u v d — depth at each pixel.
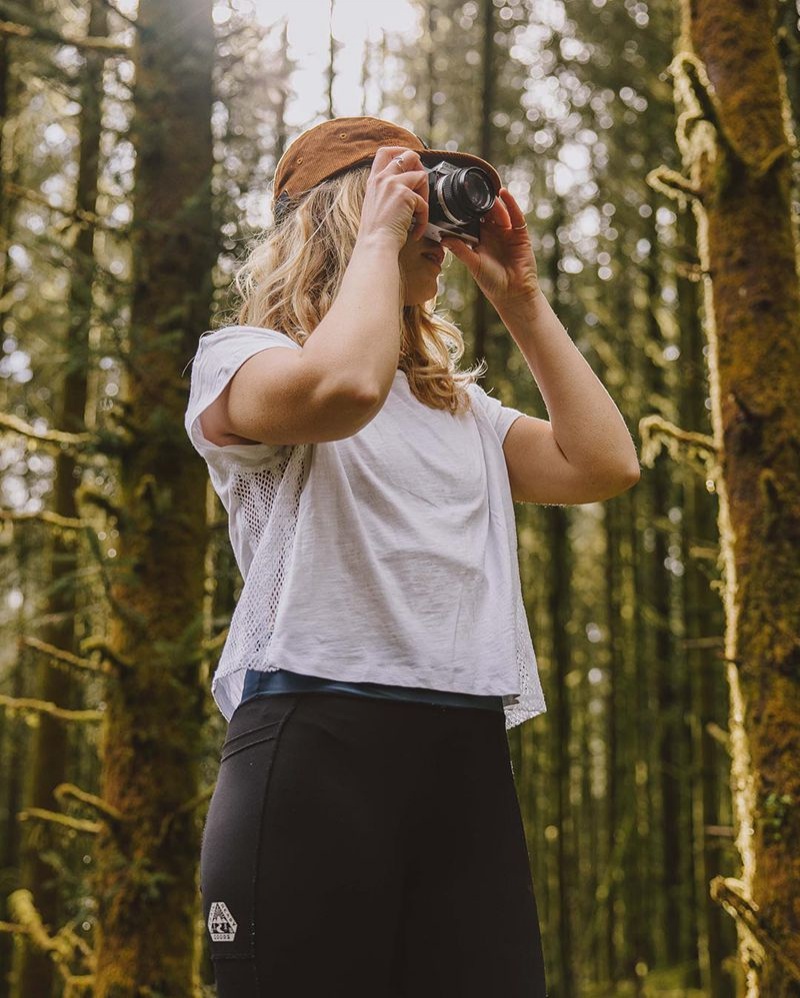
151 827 3.13
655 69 6.63
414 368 1.28
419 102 7.48
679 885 9.35
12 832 9.49
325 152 1.32
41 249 3.33
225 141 3.62
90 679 3.52
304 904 1.04
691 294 6.43
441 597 1.13
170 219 3.44
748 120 2.49
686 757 8.65
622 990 9.54
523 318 1.41
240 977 1.05
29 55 4.61
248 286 1.37
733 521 2.38
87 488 3.24
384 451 1.18
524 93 7.64
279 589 1.14
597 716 11.56
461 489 1.21
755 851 2.21
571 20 7.16
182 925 3.13
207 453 1.22
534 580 9.32
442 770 1.12
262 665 1.11
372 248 1.16
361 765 1.07
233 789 1.10
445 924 1.10
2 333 5.70
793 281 2.43
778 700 2.23
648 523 8.73
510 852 1.16
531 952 1.14
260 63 3.80
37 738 5.00
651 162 7.55
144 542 3.24
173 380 3.35
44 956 4.81
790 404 2.35
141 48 3.53
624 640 9.62
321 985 1.03
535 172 8.06
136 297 3.41
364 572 1.12
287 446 1.20
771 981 2.12
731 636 2.36
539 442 1.42
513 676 1.17
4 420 3.30
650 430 2.67
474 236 1.33
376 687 1.10
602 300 8.45
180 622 3.25
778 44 2.74
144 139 3.46
